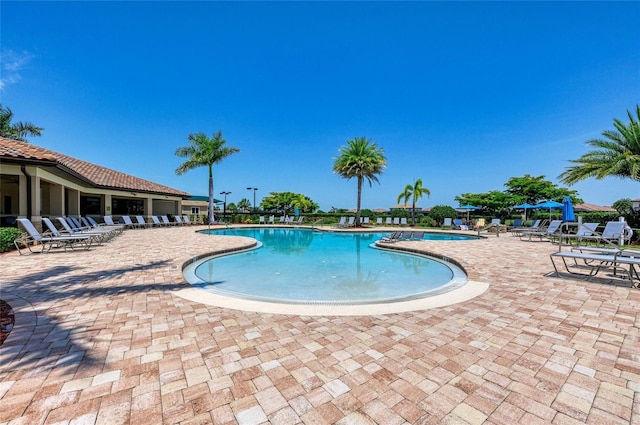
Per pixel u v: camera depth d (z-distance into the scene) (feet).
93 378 7.60
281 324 11.57
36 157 35.88
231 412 6.37
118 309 13.08
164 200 95.40
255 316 12.46
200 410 6.42
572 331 10.69
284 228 79.25
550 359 8.66
